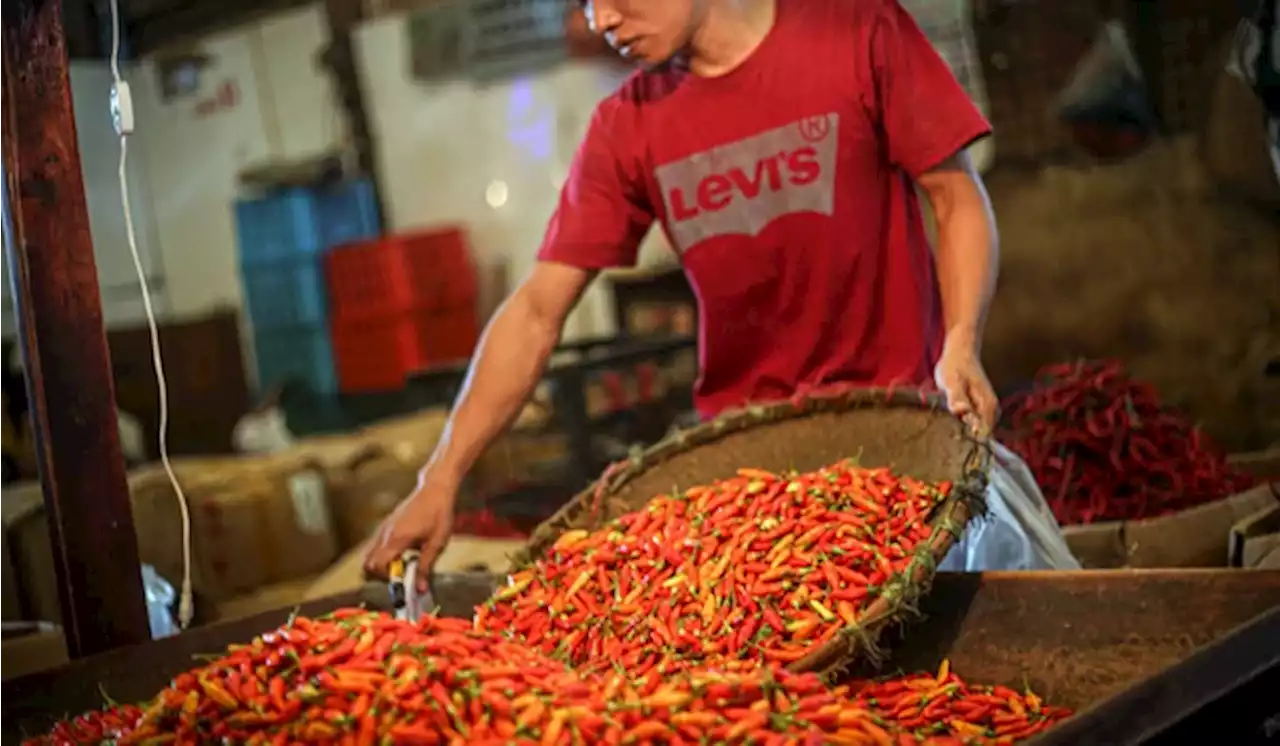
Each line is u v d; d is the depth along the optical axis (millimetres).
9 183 2404
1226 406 5051
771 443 2535
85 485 2479
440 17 8109
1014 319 5438
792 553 2137
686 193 2666
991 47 5504
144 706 2090
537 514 4965
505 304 2801
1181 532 3002
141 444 6152
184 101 9094
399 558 2594
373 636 1777
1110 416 3332
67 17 5875
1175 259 5137
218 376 8219
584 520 2520
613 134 2713
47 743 1988
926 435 2367
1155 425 3350
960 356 2357
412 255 7969
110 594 2502
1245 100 4797
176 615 3287
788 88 2553
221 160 9164
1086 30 5301
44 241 2430
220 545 5051
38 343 2432
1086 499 3322
